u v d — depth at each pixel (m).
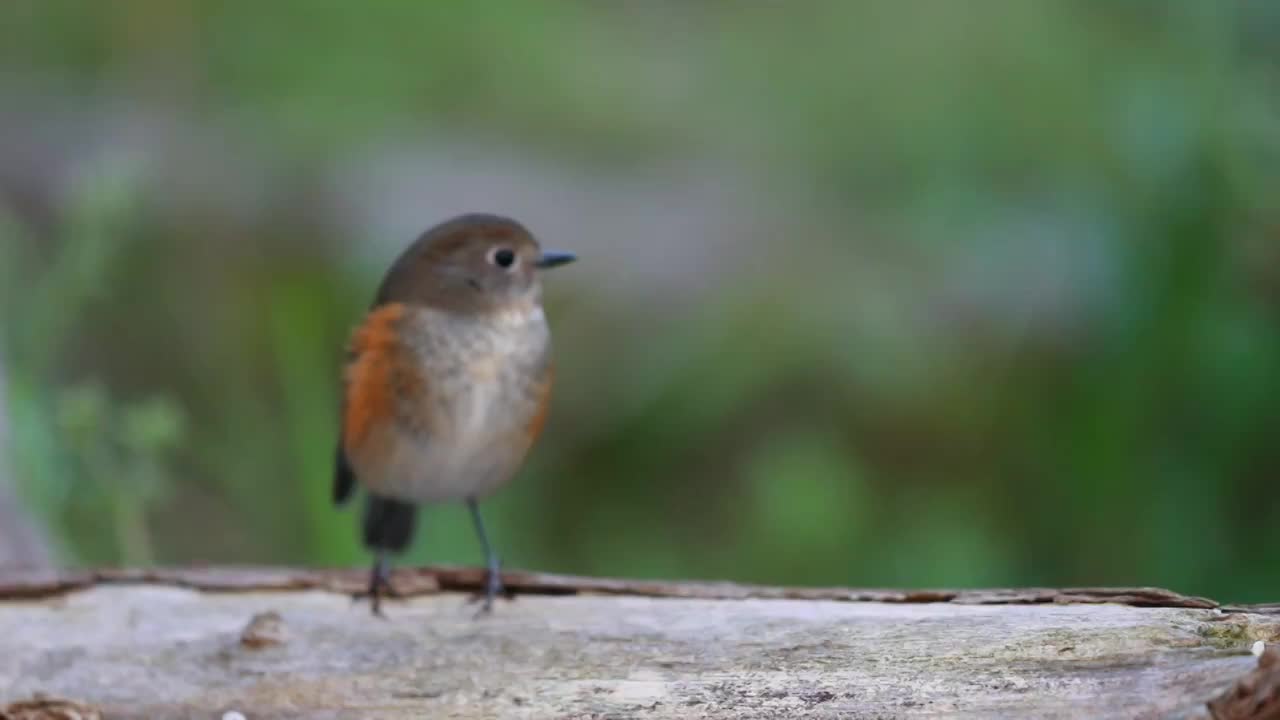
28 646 7.48
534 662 7.39
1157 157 12.41
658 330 15.21
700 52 19.70
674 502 14.07
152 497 10.79
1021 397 14.23
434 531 12.01
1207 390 12.06
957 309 14.91
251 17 18.78
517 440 8.79
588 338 15.17
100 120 17.50
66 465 10.70
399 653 7.47
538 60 19.22
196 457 13.41
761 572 12.18
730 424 14.55
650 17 20.73
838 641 7.25
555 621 7.59
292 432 13.33
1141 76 13.13
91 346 14.48
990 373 14.47
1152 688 6.78
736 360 14.75
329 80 18.36
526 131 18.77
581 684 7.28
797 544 12.16
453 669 7.38
